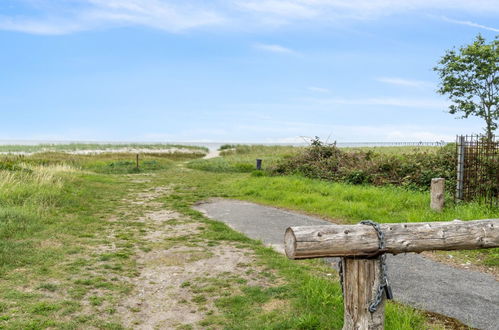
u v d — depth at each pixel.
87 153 46.53
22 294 5.48
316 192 15.23
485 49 23.41
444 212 10.52
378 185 15.89
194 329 4.76
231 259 7.33
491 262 7.09
